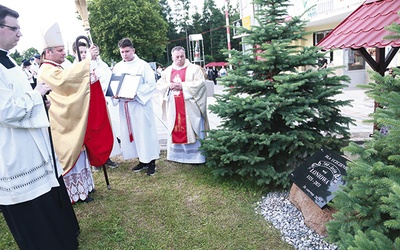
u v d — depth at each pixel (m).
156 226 3.16
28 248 2.37
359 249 1.54
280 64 3.62
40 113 2.29
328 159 3.05
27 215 2.32
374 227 1.91
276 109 3.46
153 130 4.50
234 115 3.79
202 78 4.55
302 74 3.44
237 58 3.85
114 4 32.38
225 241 2.84
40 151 2.33
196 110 4.51
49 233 2.43
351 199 2.06
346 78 3.51
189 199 3.69
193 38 24.34
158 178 4.40
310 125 3.76
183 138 4.58
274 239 2.83
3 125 2.15
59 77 3.16
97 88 3.69
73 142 3.32
